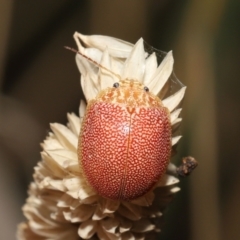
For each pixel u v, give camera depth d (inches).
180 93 4.6
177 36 5.9
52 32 6.3
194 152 5.8
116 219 4.7
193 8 5.9
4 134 6.1
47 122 6.4
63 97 6.5
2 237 5.8
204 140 5.8
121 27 6.0
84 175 4.5
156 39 6.0
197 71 5.9
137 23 6.0
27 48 6.3
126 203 4.6
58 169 4.7
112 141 4.4
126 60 4.6
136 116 4.4
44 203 4.8
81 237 4.8
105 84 4.6
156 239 4.9
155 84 4.6
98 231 4.7
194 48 5.9
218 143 5.9
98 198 4.6
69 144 4.7
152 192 4.6
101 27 6.0
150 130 4.4
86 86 4.6
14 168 6.1
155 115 4.5
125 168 4.4
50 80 6.5
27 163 6.2
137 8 6.0
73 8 6.1
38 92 6.4
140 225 4.7
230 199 6.0
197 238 5.8
